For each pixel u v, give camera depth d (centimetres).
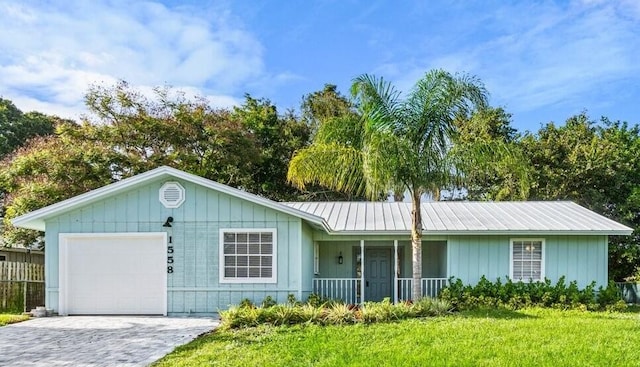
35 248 2302
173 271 1502
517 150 1446
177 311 1494
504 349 955
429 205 2078
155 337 1125
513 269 1720
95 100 2556
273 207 1480
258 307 1412
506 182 2812
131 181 1483
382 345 996
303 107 3466
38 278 2009
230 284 1494
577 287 1652
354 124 1502
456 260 1730
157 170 1483
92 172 2273
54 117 2533
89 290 1512
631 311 1581
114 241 1523
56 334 1177
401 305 1368
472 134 1947
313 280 1762
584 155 2742
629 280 2419
